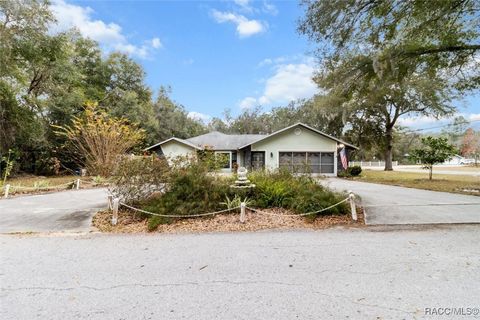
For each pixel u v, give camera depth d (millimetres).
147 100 31797
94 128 15586
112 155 14953
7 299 2910
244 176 7430
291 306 2713
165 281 3328
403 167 40312
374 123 28031
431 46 9125
